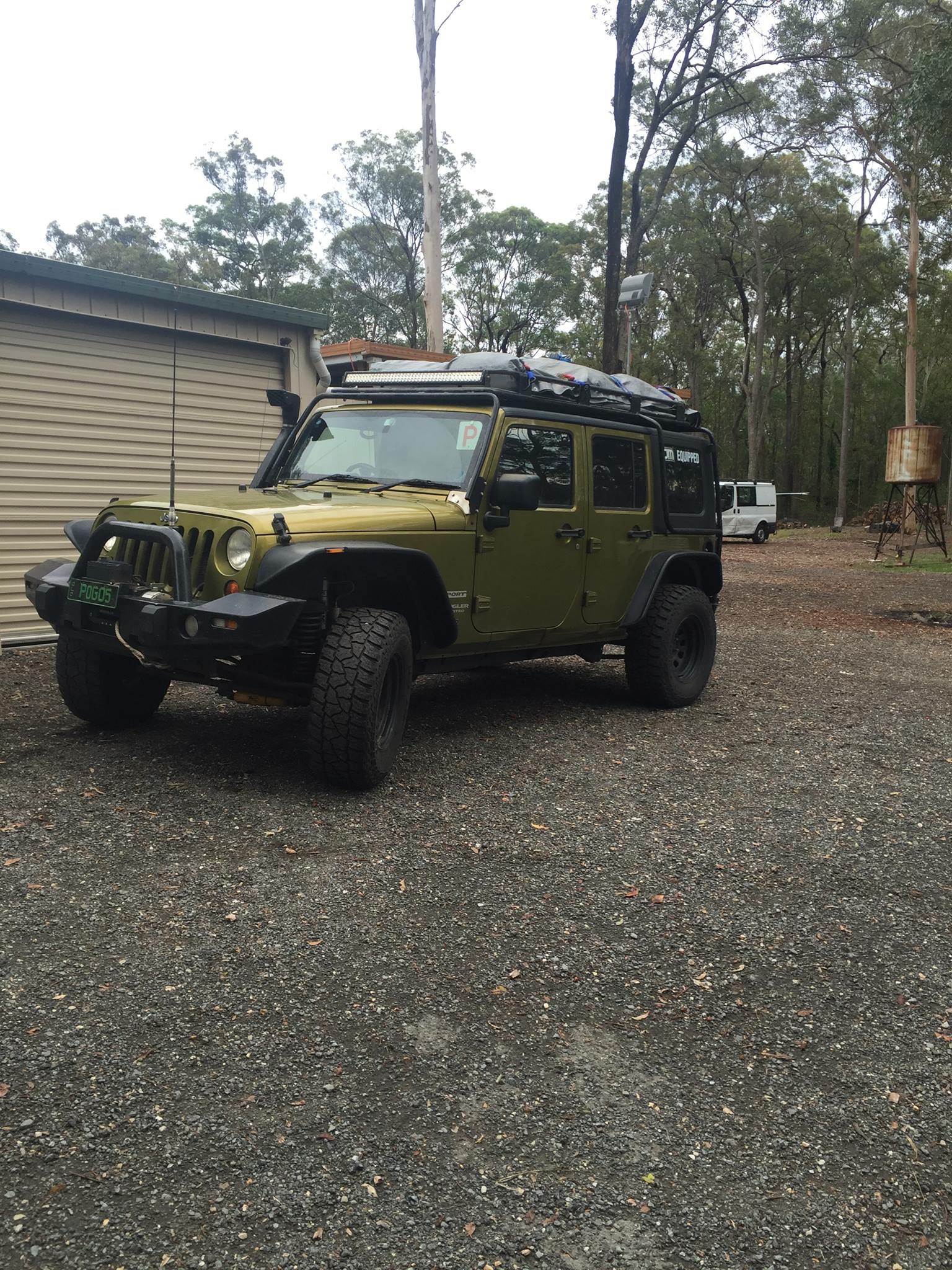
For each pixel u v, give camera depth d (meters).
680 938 3.51
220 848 4.04
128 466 9.25
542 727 6.38
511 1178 2.28
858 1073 2.76
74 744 5.39
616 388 6.89
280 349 10.42
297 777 5.00
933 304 40.28
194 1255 2.00
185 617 4.38
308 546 4.45
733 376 58.75
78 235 47.28
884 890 4.01
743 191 42.94
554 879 3.95
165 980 3.03
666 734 6.37
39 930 3.28
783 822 4.75
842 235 45.66
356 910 3.57
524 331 47.56
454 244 47.44
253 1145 2.33
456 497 5.33
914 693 8.14
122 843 4.04
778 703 7.50
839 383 65.00
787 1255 2.10
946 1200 2.28
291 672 4.93
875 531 41.84
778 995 3.16
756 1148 2.43
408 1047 2.77
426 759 5.47
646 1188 2.27
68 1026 2.75
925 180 31.38
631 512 6.68
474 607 5.48
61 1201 2.12
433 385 5.84
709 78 21.53
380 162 45.59
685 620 7.08
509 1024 2.92
